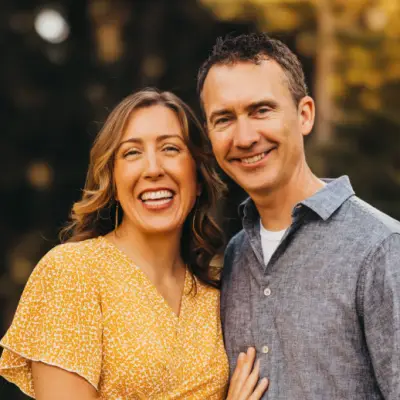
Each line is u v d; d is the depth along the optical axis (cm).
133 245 299
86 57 1381
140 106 295
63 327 272
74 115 1341
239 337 290
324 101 958
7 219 1340
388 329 256
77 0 1416
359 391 263
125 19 1383
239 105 281
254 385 278
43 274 279
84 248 288
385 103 958
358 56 936
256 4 924
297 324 272
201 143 304
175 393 280
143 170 291
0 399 898
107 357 278
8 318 1252
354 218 275
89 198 303
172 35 1343
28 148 1355
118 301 283
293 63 291
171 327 287
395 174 933
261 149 283
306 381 268
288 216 290
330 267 270
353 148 944
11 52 1355
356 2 929
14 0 1384
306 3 920
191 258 318
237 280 299
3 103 1336
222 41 295
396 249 262
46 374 271
